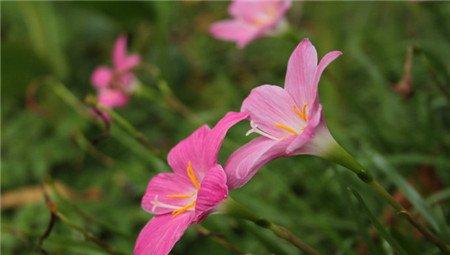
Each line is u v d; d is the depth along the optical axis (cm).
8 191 115
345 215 89
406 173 92
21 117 121
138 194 107
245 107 66
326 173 88
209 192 62
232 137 106
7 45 117
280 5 90
